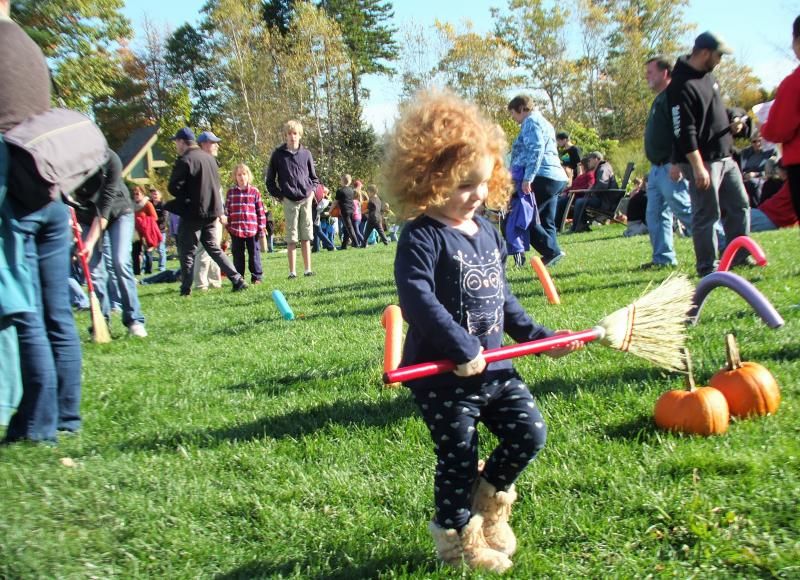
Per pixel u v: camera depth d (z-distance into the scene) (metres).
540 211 9.50
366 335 6.18
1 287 3.34
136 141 42.03
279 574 2.50
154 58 60.19
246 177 11.46
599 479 3.01
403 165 2.45
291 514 2.94
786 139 5.40
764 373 3.53
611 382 4.07
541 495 2.96
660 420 3.44
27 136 3.41
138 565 2.61
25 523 2.77
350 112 49.25
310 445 3.65
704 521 2.59
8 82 3.51
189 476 3.35
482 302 2.50
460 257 2.47
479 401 2.45
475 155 2.37
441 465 2.46
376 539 2.74
